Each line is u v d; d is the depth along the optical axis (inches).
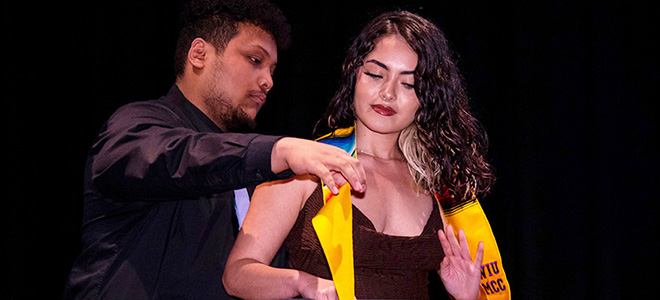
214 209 87.4
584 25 191.8
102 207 83.6
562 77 188.1
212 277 84.0
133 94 177.8
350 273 72.0
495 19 190.2
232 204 89.1
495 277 97.5
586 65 191.2
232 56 94.5
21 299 169.6
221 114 95.8
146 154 68.3
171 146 68.0
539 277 183.3
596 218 185.3
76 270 85.0
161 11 182.9
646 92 188.9
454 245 86.4
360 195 85.9
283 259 83.7
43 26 177.2
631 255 186.1
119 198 74.9
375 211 86.0
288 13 182.9
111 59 179.3
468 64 186.9
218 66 94.1
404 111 88.6
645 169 186.9
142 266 82.4
